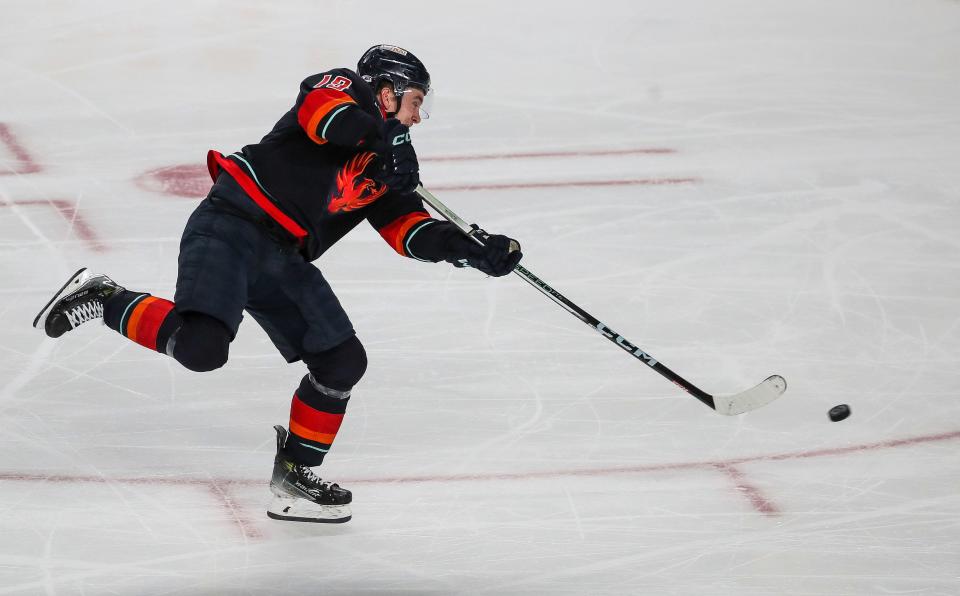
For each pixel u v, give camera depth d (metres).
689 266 19.38
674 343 16.86
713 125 26.33
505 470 13.66
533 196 22.28
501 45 31.52
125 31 31.19
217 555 11.79
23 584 11.13
